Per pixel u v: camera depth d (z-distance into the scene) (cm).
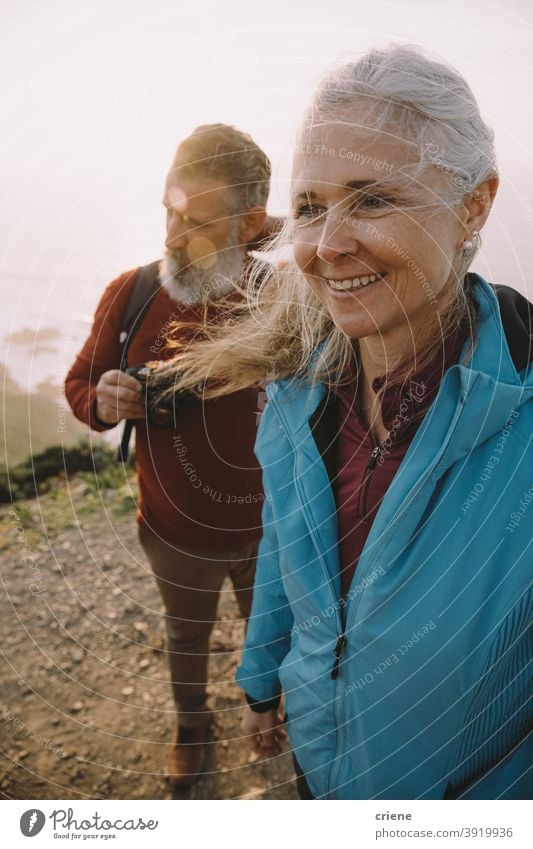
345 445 100
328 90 76
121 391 157
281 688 132
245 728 138
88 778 182
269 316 122
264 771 186
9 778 181
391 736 98
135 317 167
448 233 78
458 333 86
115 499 298
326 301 86
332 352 102
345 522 98
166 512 170
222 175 148
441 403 83
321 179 76
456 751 97
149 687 214
